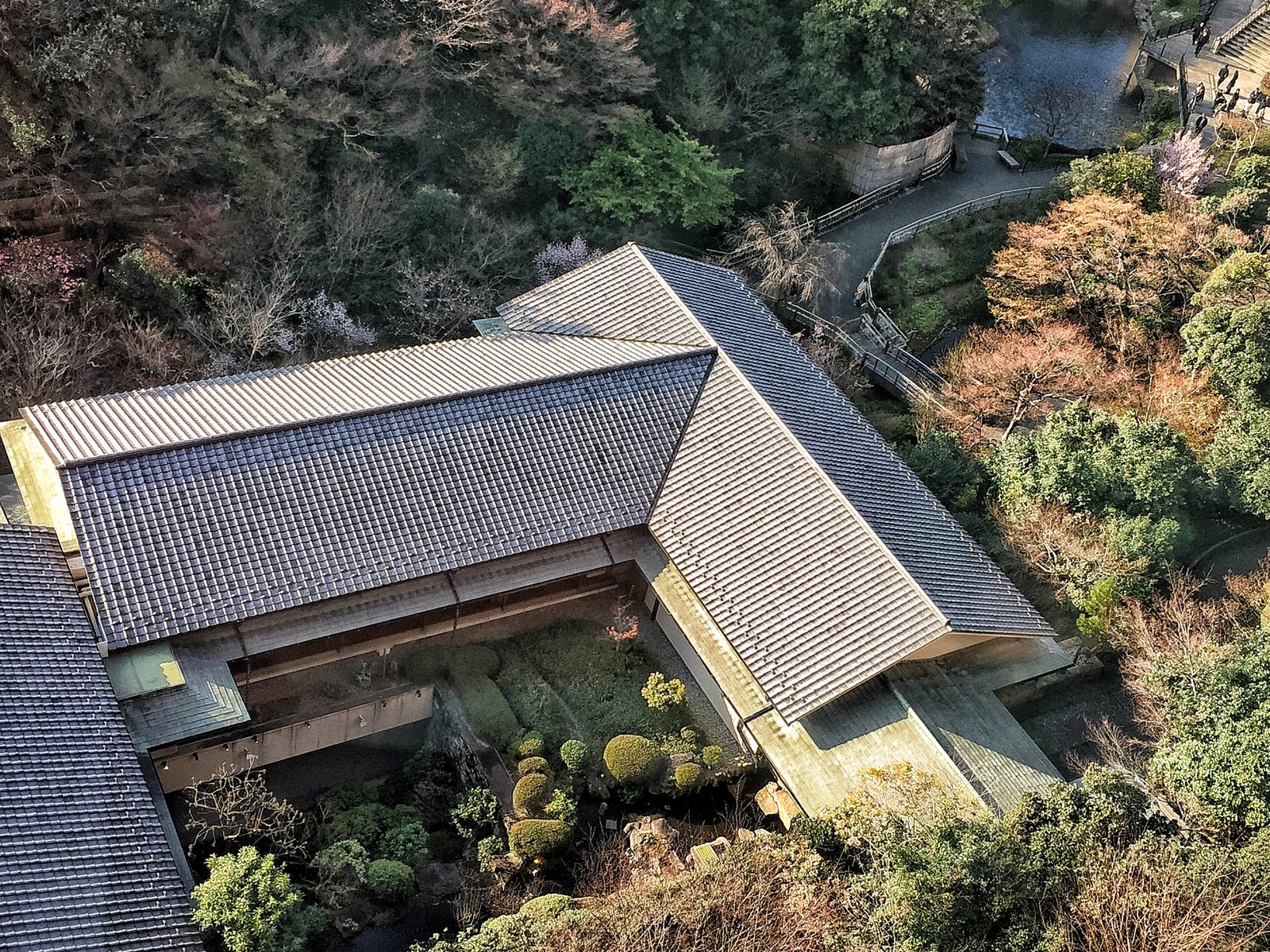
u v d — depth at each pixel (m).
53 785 30.23
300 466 37.16
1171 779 35.56
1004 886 30.77
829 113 60.91
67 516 35.84
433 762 39.16
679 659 41.97
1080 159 62.53
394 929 34.38
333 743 39.06
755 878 33.16
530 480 39.41
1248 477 46.41
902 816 33.09
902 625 36.81
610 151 55.16
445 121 54.38
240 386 40.72
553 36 52.59
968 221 63.84
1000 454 47.12
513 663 40.88
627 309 46.12
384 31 51.59
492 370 42.12
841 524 38.94
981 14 75.00
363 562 36.47
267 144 48.44
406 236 51.09
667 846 36.47
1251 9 80.31
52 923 27.64
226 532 35.59
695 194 56.28
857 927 31.53
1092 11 81.94
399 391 40.31
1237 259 51.47
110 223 48.06
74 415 37.81
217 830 35.19
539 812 36.41
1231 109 69.44
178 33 47.44
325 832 36.19
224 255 46.97
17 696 31.75
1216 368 49.72
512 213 54.78
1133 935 29.89
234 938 29.14
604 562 40.47
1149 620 41.72
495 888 35.38
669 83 58.69
